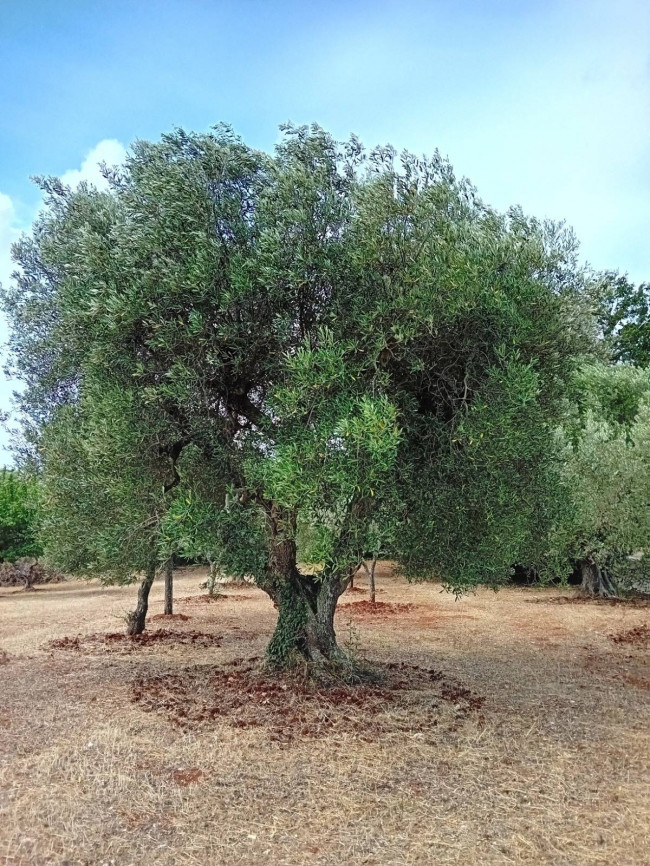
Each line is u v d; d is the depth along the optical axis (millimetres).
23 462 10859
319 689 7613
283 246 6309
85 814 4664
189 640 11805
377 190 6359
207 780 5266
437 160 6887
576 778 5445
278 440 6340
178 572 32156
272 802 4895
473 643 11633
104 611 17078
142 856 4121
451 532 7301
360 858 4133
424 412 7078
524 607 16844
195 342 6453
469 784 5285
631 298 31688
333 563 6527
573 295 7375
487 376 6469
